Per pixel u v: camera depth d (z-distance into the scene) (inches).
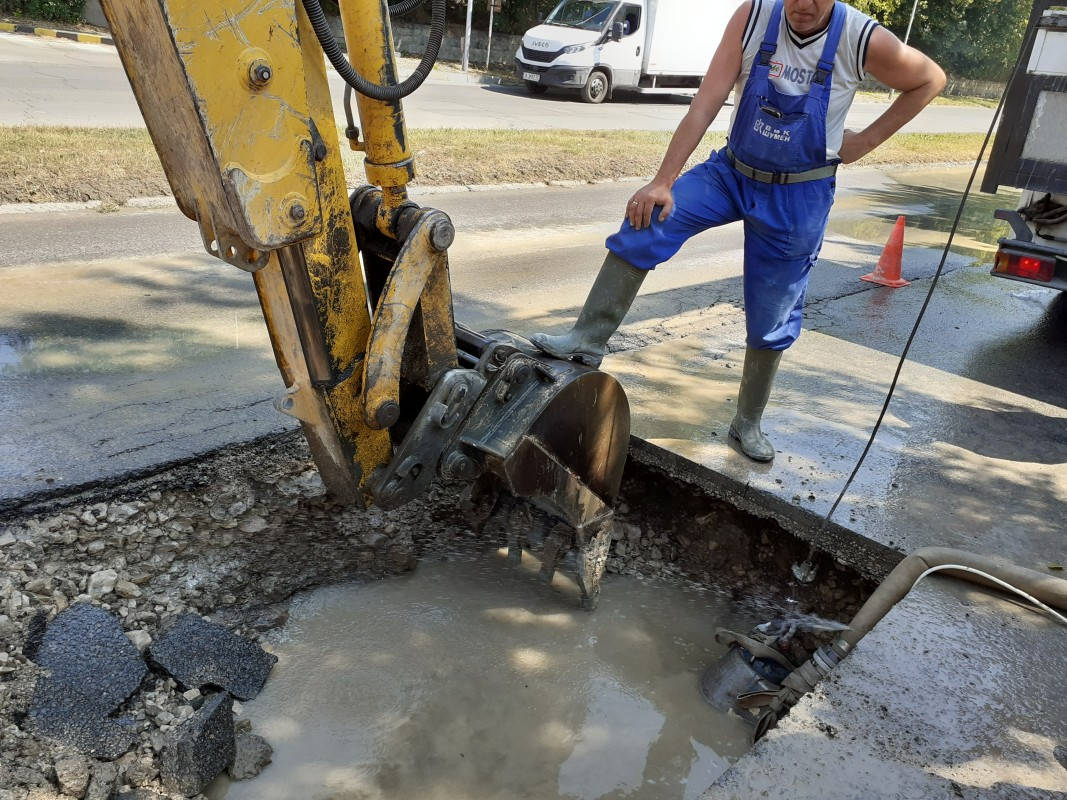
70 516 117.2
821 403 163.0
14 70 453.1
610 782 94.3
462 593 119.6
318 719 97.2
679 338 202.2
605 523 115.7
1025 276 199.0
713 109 109.6
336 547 123.6
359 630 110.6
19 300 189.3
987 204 463.2
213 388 156.3
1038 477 140.1
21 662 94.0
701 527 135.0
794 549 127.0
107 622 100.3
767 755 80.2
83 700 91.0
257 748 91.4
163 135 77.8
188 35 69.6
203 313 193.2
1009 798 76.9
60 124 337.7
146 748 88.9
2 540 111.0
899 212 415.8
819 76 105.0
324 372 93.5
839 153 116.8
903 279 268.1
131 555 114.3
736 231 346.9
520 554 123.0
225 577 114.8
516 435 101.0
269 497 129.3
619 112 652.1
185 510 124.0
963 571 105.0
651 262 113.3
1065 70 175.2
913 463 141.0
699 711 105.7
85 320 182.5
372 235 101.8
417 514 132.6
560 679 107.9
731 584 129.0
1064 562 115.8
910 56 104.1
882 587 105.3
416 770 92.7
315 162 81.2
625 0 687.1
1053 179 182.1
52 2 674.2
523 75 689.0
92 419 140.5
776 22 105.0
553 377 103.7
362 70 89.2
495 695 104.0
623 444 114.2
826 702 86.7
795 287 121.6
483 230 298.4
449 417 101.7
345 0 85.4
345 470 100.7
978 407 167.6
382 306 93.4
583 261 268.1
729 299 242.2
